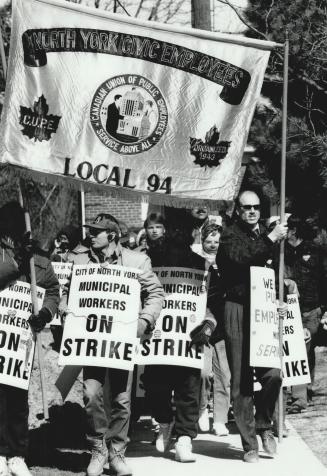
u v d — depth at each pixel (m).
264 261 7.96
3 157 7.60
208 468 7.69
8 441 7.11
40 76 7.66
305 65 14.15
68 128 7.75
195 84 8.02
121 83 7.87
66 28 7.70
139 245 10.79
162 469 7.66
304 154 14.05
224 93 8.08
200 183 8.07
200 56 8.02
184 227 8.35
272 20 14.26
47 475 7.35
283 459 8.02
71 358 7.39
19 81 7.63
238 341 7.89
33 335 7.17
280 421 8.49
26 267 7.20
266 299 7.91
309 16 14.05
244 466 7.77
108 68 7.82
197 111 8.03
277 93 14.75
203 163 8.07
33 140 7.66
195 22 14.78
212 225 9.70
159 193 8.00
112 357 7.37
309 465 7.77
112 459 7.41
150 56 7.91
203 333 8.05
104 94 7.81
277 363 7.91
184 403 7.96
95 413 7.34
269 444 8.10
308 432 9.21
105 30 7.79
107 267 7.54
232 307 7.91
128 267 7.55
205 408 9.47
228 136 8.10
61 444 8.48
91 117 7.79
